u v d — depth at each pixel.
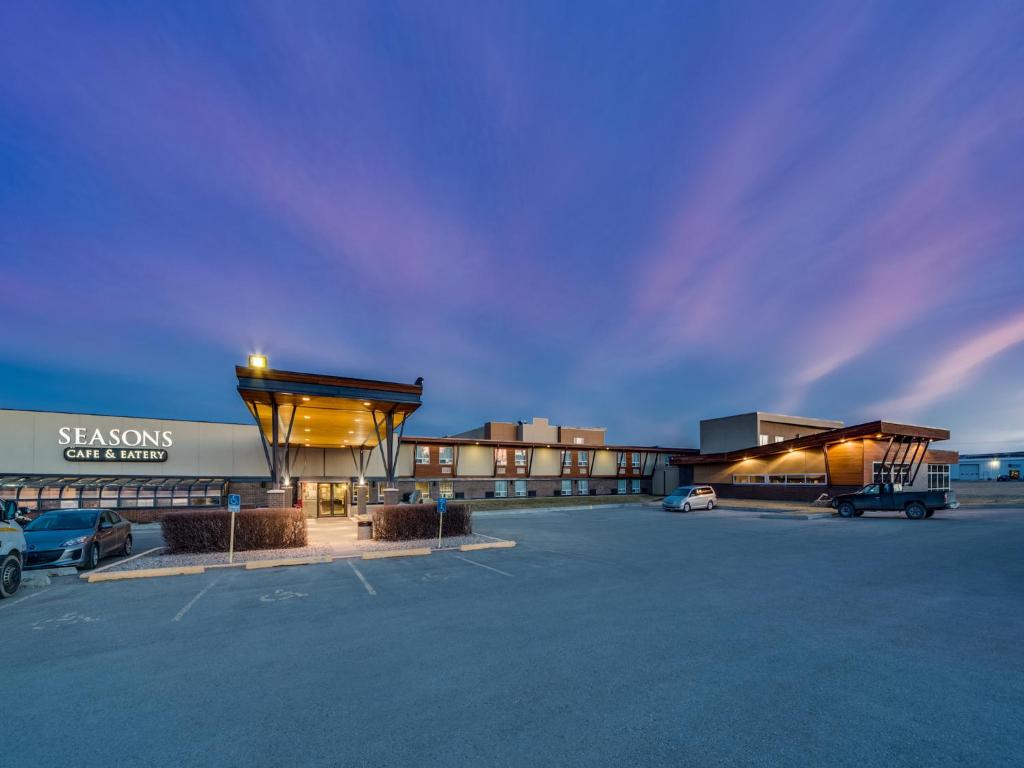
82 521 13.64
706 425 52.94
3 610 8.67
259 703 4.87
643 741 4.08
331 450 34.56
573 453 48.38
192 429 30.88
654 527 23.11
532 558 13.79
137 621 7.86
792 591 9.52
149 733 4.31
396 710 4.68
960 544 15.98
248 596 9.52
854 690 5.04
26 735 4.30
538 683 5.25
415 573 11.66
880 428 32.44
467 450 42.41
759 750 3.94
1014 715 4.51
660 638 6.70
